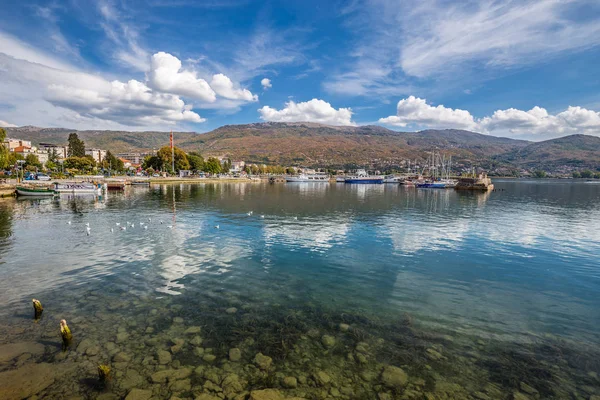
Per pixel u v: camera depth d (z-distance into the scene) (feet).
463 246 87.04
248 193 295.69
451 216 147.23
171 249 78.28
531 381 30.96
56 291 50.62
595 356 35.35
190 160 604.08
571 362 34.14
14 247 78.54
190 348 35.09
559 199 255.50
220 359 33.32
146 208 164.96
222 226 112.06
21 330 38.14
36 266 63.41
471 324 42.37
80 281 55.31
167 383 29.43
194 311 44.24
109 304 46.03
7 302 46.32
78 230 101.40
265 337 37.81
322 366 32.63
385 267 67.15
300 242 88.53
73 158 465.88
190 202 199.21
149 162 572.92
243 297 49.60
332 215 146.61
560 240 96.02
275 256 73.77
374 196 279.08
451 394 28.96
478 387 29.99
